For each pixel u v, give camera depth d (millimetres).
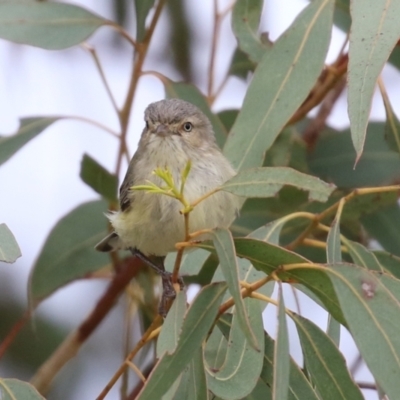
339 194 11031
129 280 11258
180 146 10227
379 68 7414
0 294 12977
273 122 9086
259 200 11086
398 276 9250
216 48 11734
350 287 6723
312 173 11672
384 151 11531
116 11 13594
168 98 11031
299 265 6824
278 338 6547
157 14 10555
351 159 11625
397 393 6500
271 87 9211
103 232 11539
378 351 6578
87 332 11234
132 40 10594
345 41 10539
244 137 9148
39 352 12789
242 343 7371
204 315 6781
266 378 7523
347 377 7195
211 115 11070
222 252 6496
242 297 6844
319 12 9320
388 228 11164
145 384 6410
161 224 9859
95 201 11594
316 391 7574
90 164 10594
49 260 11375
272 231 8695
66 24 10430
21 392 7438
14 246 7012
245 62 11766
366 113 7312
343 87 12508
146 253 10492
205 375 6953
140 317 11742
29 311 11172
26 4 10445
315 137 11867
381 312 6664
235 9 10469
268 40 10508
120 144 10844
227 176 10086
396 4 7590
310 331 7301
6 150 10789
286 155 11055
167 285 10109
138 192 10078
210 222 9766
